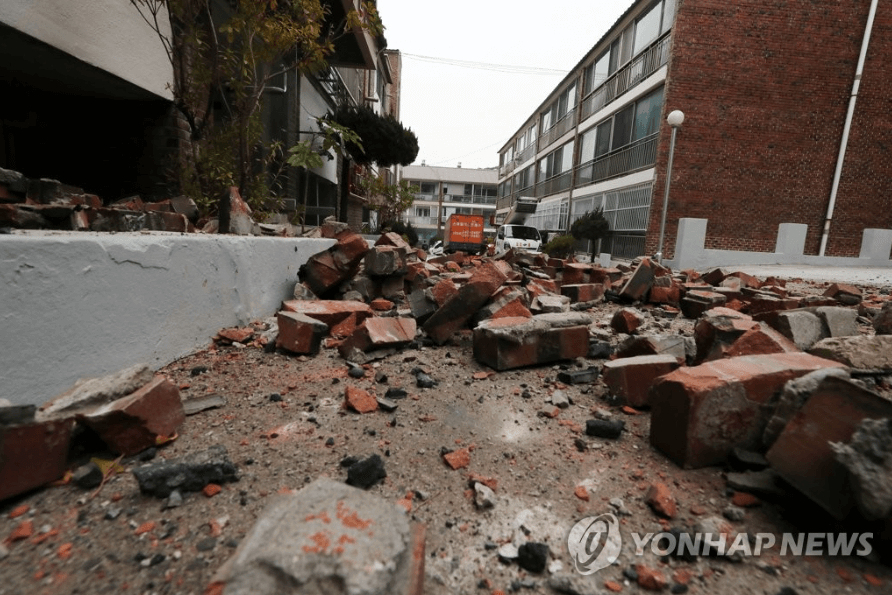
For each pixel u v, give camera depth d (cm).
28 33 371
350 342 328
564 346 327
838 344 260
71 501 162
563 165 2603
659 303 586
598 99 2073
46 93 554
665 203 1240
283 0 575
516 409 254
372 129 1612
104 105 587
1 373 181
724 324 285
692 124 1420
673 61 1392
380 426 229
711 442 193
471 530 157
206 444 205
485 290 364
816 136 1418
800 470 156
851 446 140
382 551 105
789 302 449
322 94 1353
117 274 241
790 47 1380
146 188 604
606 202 1941
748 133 1421
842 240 1453
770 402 195
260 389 269
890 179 1433
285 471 186
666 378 203
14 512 153
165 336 286
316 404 251
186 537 146
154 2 484
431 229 6122
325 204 1577
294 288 466
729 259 1323
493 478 186
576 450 211
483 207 6122
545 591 134
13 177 277
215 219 515
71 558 136
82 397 187
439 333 374
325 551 102
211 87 551
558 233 2483
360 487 176
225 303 353
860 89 1402
